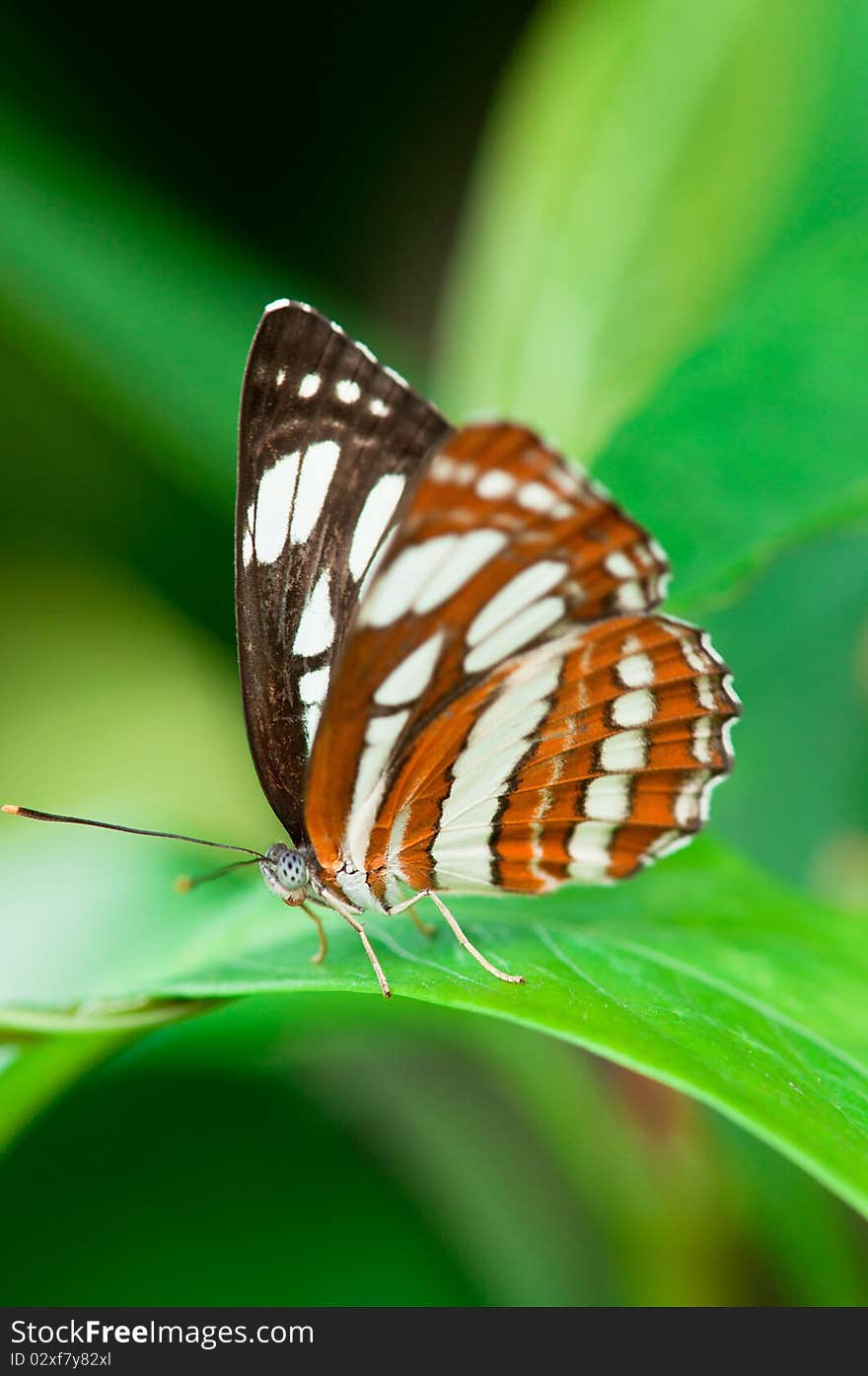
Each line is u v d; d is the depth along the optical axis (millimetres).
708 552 321
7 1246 330
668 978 314
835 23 345
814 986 315
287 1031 332
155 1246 330
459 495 312
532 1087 334
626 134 349
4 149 348
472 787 326
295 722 327
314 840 323
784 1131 297
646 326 345
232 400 345
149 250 352
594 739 326
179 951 329
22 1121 315
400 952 323
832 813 351
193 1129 336
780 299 330
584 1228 336
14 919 336
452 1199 337
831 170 338
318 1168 336
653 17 351
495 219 351
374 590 313
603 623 322
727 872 330
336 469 325
